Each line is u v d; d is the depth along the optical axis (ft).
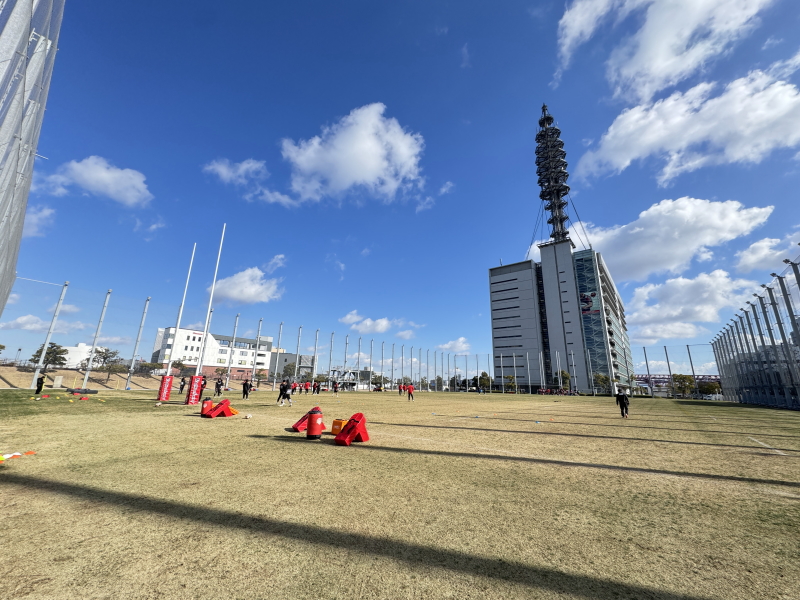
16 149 24.07
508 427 49.96
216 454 27.02
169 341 252.62
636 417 73.77
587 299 432.25
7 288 45.68
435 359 394.73
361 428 34.32
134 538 12.82
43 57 24.14
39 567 10.69
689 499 18.45
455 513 15.98
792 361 116.98
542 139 550.77
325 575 10.62
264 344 313.53
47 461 23.56
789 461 28.40
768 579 10.77
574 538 13.62
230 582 10.12
